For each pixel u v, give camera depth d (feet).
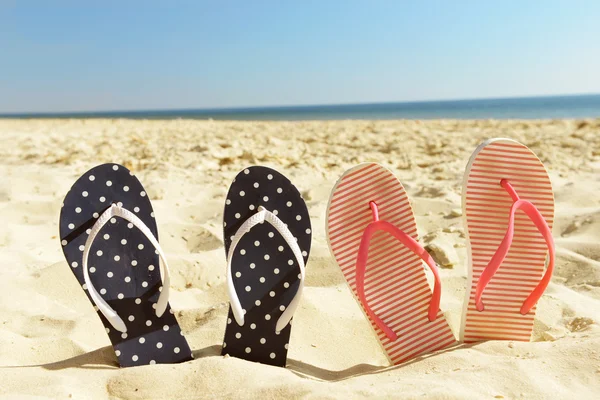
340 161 6.88
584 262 3.00
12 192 4.72
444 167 6.28
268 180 2.17
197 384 1.76
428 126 13.84
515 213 2.22
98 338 2.28
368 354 2.24
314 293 2.63
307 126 15.39
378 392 1.65
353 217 2.17
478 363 1.88
